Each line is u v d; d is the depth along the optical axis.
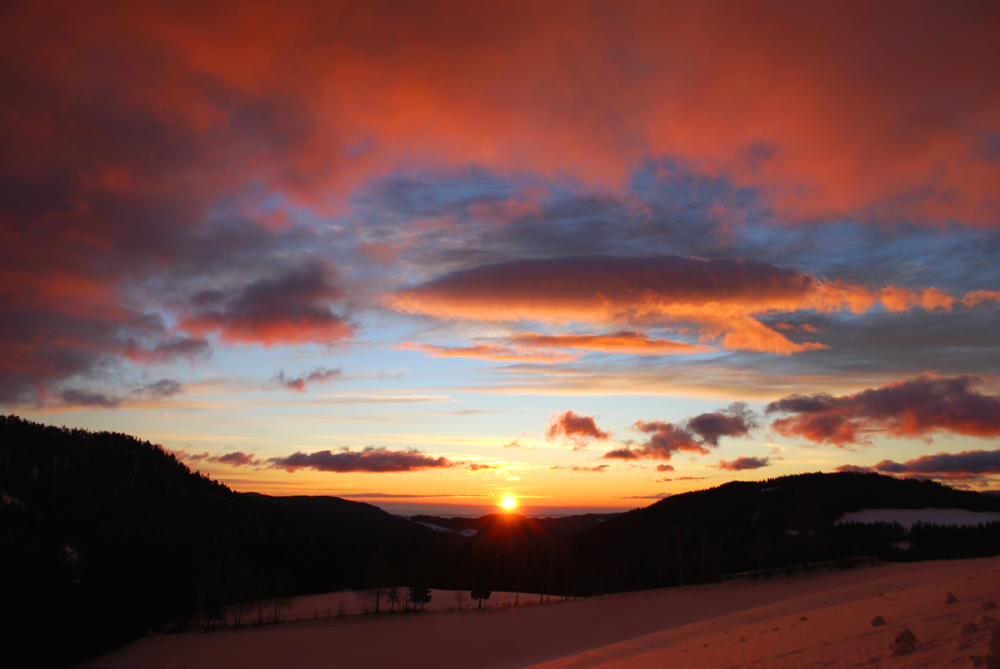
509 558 141.25
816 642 20.08
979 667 10.85
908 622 19.33
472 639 64.62
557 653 51.91
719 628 38.06
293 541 155.75
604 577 129.88
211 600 98.44
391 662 57.25
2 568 69.56
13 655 64.06
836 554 119.31
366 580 105.88
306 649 65.88
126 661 65.94
